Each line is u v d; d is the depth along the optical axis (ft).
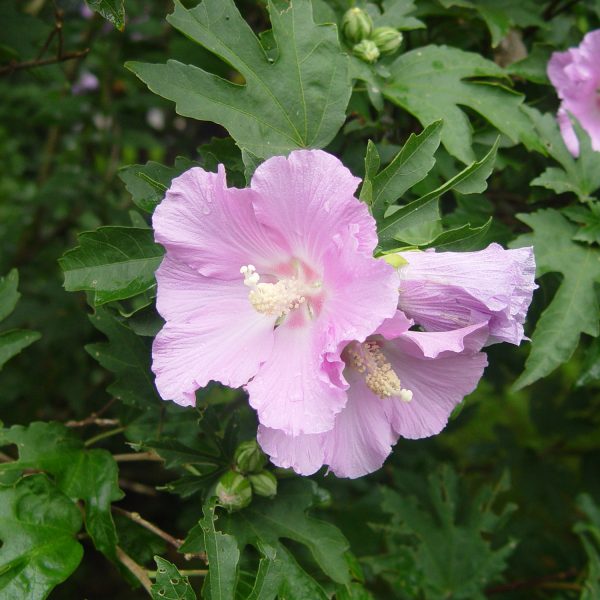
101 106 2.00
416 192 1.26
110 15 0.98
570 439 1.89
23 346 1.19
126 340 1.15
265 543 0.97
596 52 1.30
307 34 1.05
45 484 1.06
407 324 0.85
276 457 0.88
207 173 0.88
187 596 0.92
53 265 2.08
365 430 0.96
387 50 1.20
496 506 2.13
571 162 1.25
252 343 0.92
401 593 1.44
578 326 1.16
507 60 1.46
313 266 0.92
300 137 1.05
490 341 0.92
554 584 1.60
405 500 1.47
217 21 1.03
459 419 1.83
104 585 1.98
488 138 1.27
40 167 2.37
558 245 1.20
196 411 1.12
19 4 1.97
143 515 1.94
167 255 0.91
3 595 0.95
